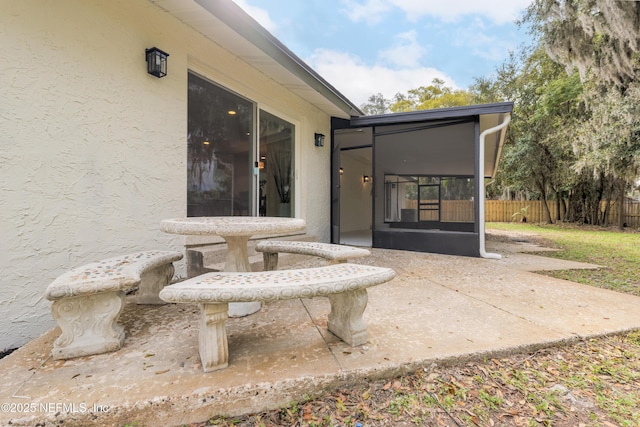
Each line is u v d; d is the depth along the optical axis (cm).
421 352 170
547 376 162
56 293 153
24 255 207
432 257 495
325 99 538
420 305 254
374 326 207
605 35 654
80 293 157
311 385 143
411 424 129
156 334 191
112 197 263
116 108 265
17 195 204
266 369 150
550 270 417
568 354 184
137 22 281
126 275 174
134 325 206
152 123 297
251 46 367
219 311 151
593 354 184
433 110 528
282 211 522
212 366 148
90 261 246
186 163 334
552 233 1060
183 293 141
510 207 1708
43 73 217
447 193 876
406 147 644
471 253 503
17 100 204
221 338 152
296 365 154
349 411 136
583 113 1041
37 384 136
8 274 199
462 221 851
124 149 273
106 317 168
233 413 133
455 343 182
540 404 141
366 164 1170
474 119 511
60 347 159
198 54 346
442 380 156
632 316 235
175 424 127
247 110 443
